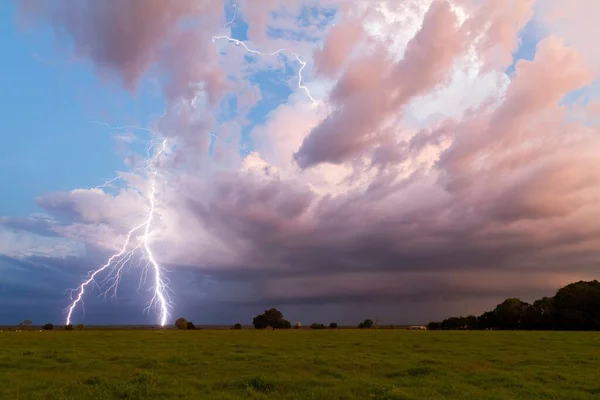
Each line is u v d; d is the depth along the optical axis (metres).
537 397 17.50
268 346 39.50
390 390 17.75
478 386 20.09
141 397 17.08
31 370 24.53
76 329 93.12
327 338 51.38
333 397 17.12
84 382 20.11
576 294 87.00
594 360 28.77
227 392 18.17
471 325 102.94
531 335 56.00
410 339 48.94
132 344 41.47
